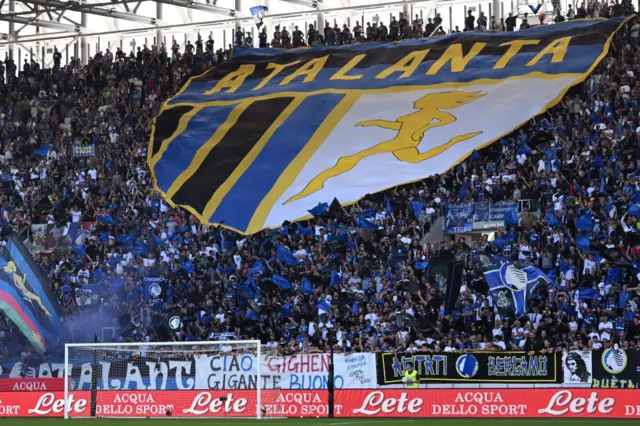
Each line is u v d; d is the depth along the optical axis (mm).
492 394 32219
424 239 47625
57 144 61500
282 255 46750
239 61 62781
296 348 40031
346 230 47500
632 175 45938
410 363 34000
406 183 49219
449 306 40688
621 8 54875
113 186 56750
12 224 55656
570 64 51844
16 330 46312
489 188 46938
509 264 40531
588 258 41562
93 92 64625
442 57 56969
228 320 44719
